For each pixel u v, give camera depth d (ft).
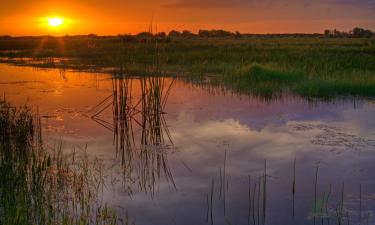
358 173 21.04
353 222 15.90
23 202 16.57
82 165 22.63
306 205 17.52
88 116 34.58
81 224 15.07
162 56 73.77
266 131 29.32
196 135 28.73
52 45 149.59
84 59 92.38
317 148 25.18
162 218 16.61
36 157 22.79
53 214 16.51
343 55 77.00
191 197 18.60
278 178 20.61
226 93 45.29
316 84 44.62
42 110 36.52
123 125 31.99
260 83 47.93
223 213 16.98
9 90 47.52
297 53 85.66
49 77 60.85
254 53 90.22
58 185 19.57
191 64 72.23
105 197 18.61
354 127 29.94
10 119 28.50
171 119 33.53
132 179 20.84
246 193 18.90
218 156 24.22
